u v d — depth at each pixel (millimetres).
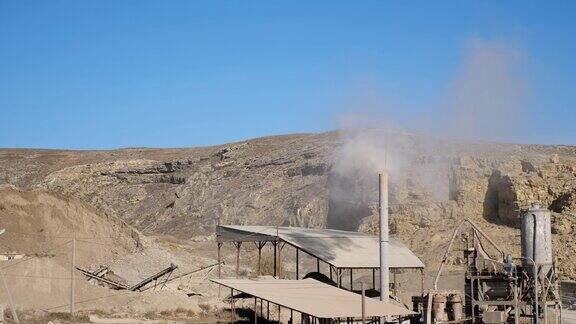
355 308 48844
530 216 57344
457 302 56594
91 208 98125
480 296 57125
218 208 150000
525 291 57219
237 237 77312
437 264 92625
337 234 79000
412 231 105875
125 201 175750
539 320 56438
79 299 63219
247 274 90562
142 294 66125
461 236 95875
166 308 63375
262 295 51375
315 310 46875
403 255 75188
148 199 174000
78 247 90812
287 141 178375
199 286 80938
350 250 72875
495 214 108625
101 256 91375
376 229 107938
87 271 77375
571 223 100188
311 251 70438
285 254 109250
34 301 60625
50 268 64562
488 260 58500
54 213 94125
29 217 91938
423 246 100125
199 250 116438
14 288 61125
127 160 198625
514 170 110438
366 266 69125
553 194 106500
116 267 88250
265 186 149500
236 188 155875
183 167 180500
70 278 64625
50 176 190375
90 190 183000
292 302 49406
